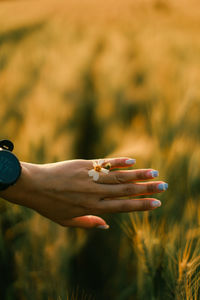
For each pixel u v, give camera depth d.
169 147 1.07
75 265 0.97
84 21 4.99
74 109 1.51
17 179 0.64
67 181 0.68
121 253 0.97
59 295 0.84
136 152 1.00
